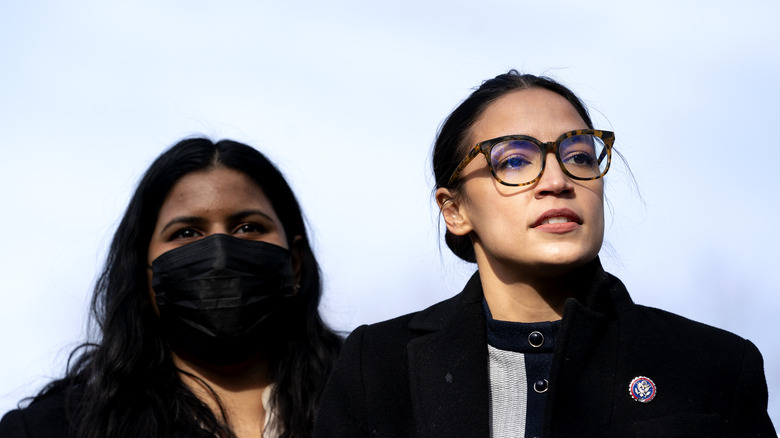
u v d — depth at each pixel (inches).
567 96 122.5
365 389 121.9
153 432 154.6
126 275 164.2
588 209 108.5
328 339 177.3
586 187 109.4
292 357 168.4
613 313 113.1
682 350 110.1
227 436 157.6
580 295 113.5
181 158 163.9
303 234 175.8
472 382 113.7
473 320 117.3
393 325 127.1
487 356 115.9
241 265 156.1
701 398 106.6
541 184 108.6
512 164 111.1
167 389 160.2
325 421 123.3
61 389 167.8
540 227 107.8
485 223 113.4
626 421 106.1
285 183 172.4
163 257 158.1
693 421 104.3
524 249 108.6
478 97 121.2
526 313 114.0
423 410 115.3
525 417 110.7
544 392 111.1
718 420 105.3
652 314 115.2
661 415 105.7
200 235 160.7
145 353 162.4
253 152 168.9
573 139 110.4
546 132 112.1
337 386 124.6
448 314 121.6
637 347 110.3
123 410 156.7
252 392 165.5
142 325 163.6
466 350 115.8
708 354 110.0
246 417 163.8
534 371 112.5
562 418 106.7
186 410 157.5
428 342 118.8
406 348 121.3
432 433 113.3
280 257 162.1
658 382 107.8
